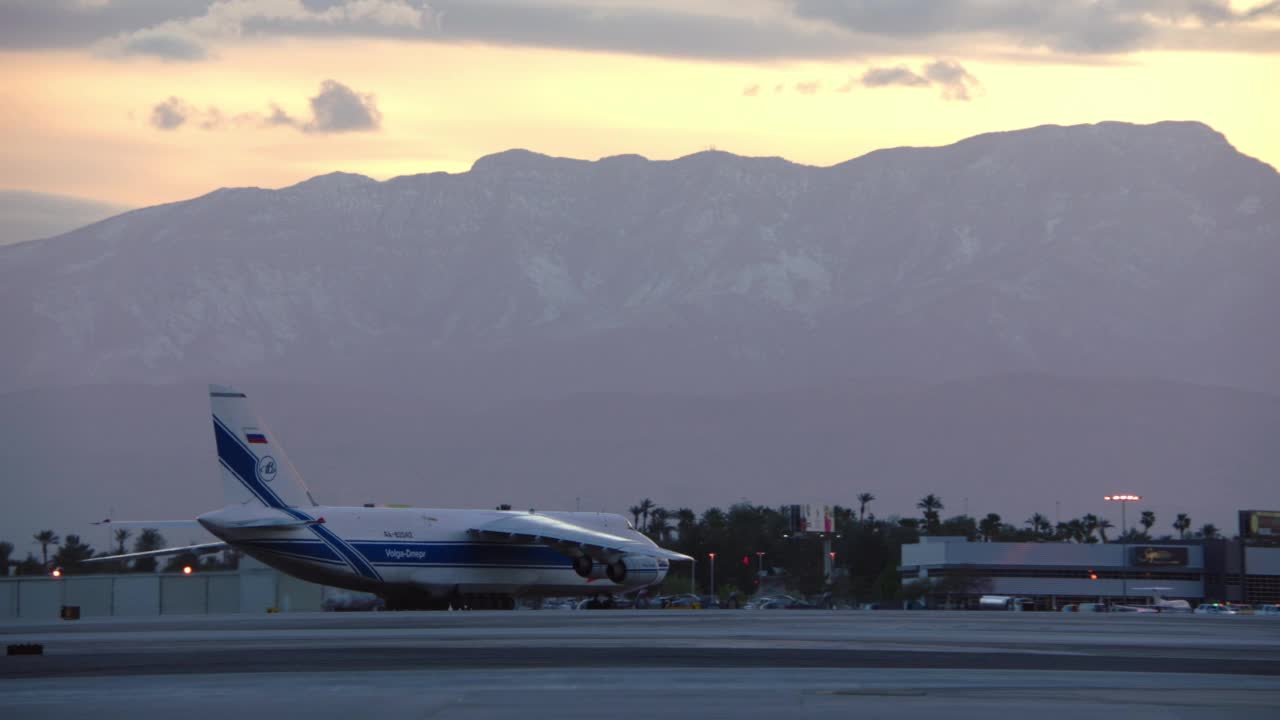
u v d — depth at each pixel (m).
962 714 40.59
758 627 95.94
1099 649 70.88
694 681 49.94
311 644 71.12
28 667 56.00
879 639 78.88
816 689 47.16
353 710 41.25
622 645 70.56
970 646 72.50
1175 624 115.12
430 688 47.28
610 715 40.03
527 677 51.22
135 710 41.56
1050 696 45.41
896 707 42.06
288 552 135.50
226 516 132.75
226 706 42.38
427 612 133.75
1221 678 53.06
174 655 62.53
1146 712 41.28
